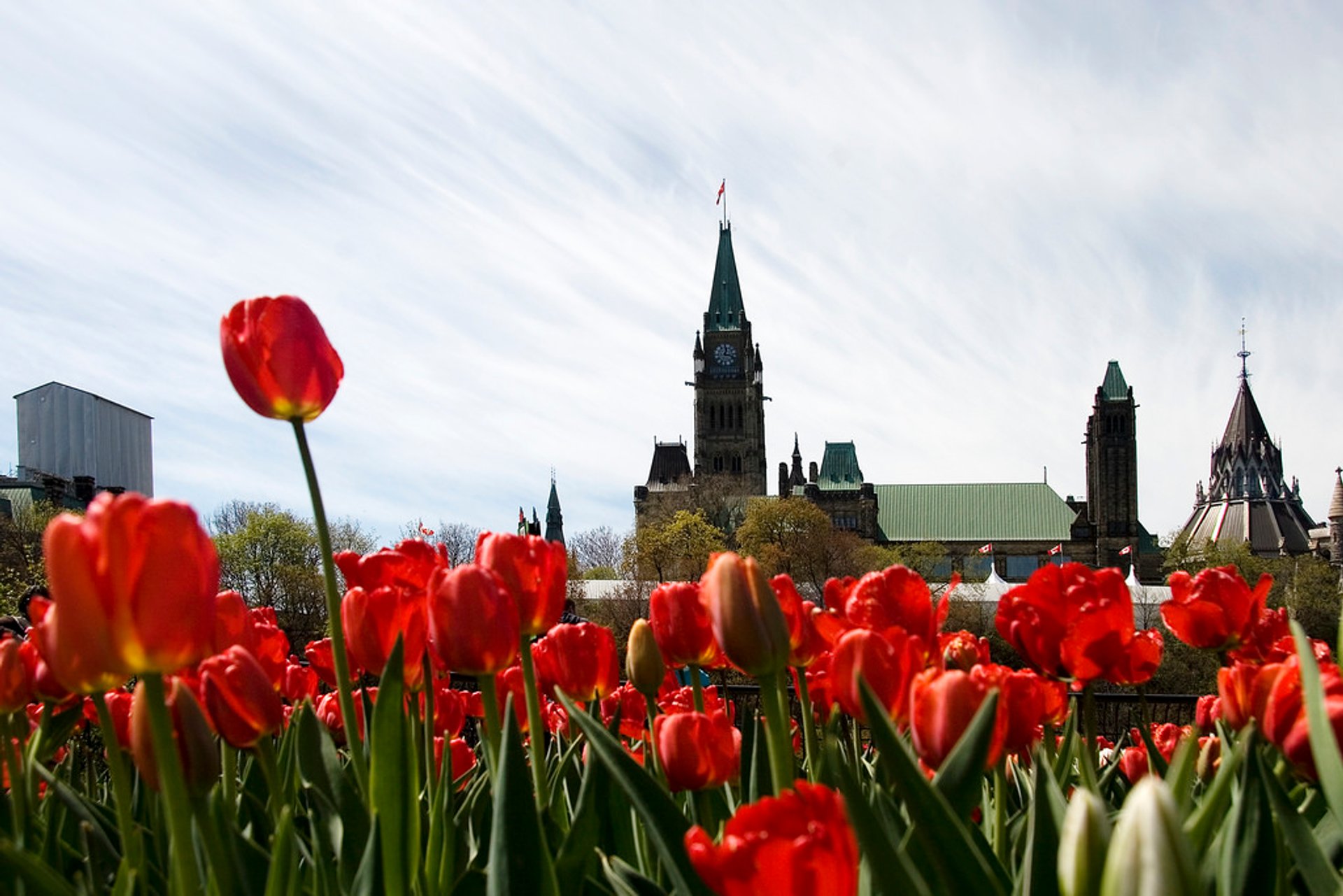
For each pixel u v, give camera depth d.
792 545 107.75
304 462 2.60
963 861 1.66
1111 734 12.83
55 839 2.70
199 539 1.79
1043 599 2.84
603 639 3.47
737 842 1.28
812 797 1.35
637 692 4.41
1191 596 3.67
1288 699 2.36
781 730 2.19
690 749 2.62
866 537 142.88
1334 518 138.38
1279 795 1.89
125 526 1.72
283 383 2.53
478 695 4.52
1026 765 3.74
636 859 2.75
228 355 2.55
